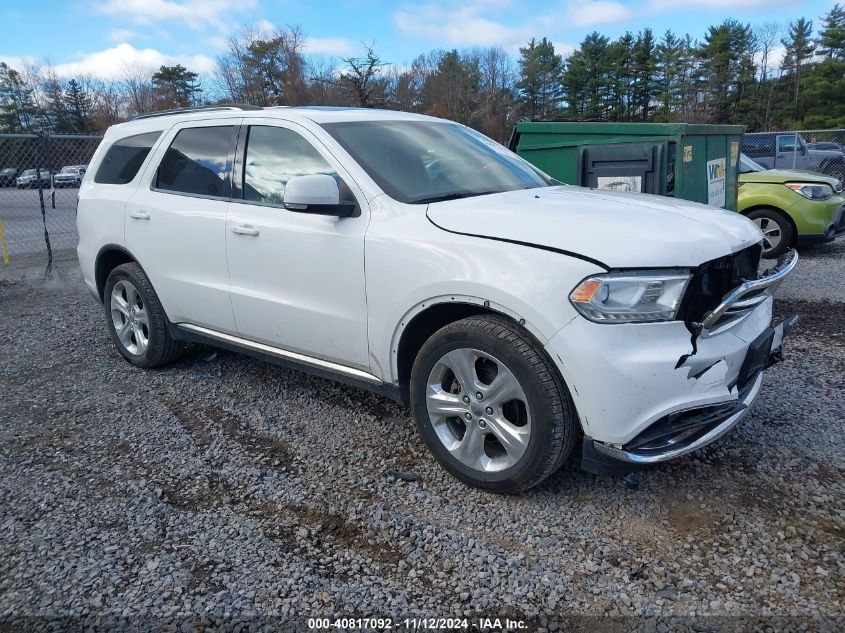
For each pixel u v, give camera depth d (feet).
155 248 14.70
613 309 8.71
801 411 12.85
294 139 12.44
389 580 8.52
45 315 22.43
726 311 9.25
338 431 12.67
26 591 8.39
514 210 10.27
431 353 10.27
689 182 20.18
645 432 9.01
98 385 15.46
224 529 9.62
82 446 12.35
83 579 8.60
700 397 9.05
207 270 13.70
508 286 9.14
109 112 196.44
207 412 13.74
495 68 214.69
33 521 9.89
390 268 10.47
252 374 15.80
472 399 9.98
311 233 11.59
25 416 13.79
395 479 10.87
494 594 8.23
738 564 8.60
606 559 8.79
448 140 13.58
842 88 175.32
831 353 16.21
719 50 213.05
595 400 8.80
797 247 32.65
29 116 197.16
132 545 9.28
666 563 8.68
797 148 54.44
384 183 11.34
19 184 38.37
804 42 207.92
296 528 9.62
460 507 10.02
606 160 19.93
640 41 219.82
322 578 8.56
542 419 9.20
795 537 9.08
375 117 13.16
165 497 10.50
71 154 35.91
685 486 10.38
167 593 8.32
